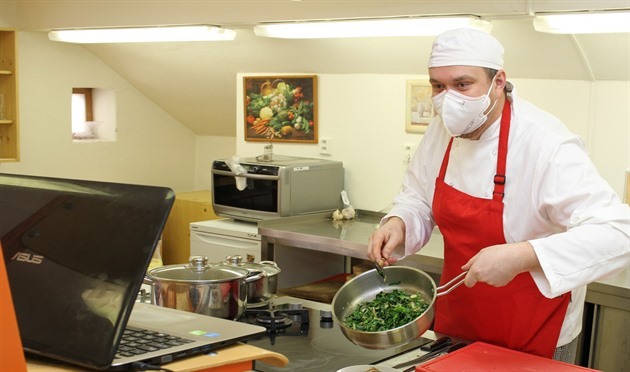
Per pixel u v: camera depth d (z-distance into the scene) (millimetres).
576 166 1843
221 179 4168
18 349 964
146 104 5445
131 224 1213
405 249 2178
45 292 1231
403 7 3176
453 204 2049
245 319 2121
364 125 4148
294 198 3938
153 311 1547
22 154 4824
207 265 2012
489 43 1874
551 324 1950
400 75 3957
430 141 2236
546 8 2812
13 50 4578
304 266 3941
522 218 1940
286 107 4453
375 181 4145
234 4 3785
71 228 1268
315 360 1829
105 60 5137
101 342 1141
